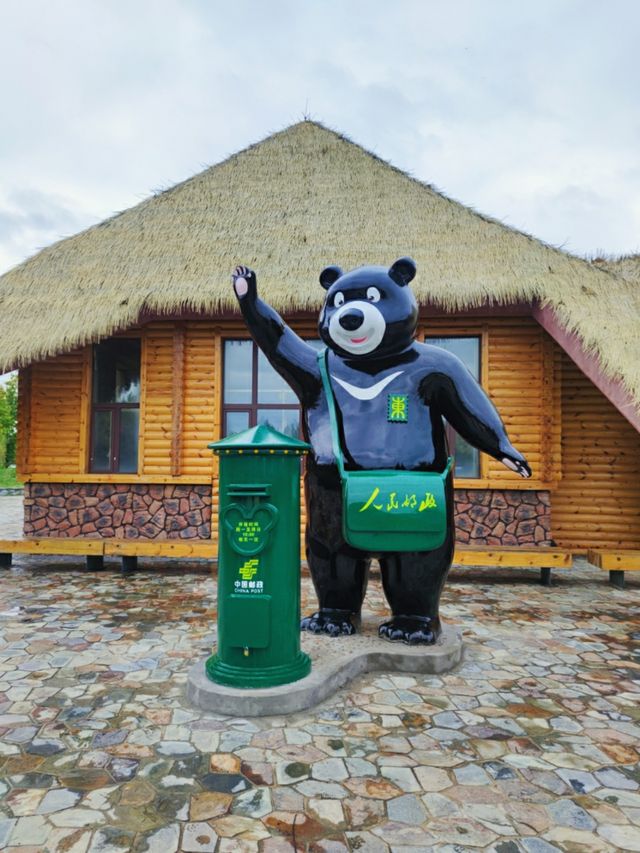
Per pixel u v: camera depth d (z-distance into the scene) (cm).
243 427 948
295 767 299
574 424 973
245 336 941
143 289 891
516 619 597
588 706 381
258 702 356
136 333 954
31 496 948
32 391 955
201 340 945
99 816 257
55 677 420
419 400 448
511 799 274
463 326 920
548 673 440
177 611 606
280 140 1209
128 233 1022
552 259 905
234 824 252
